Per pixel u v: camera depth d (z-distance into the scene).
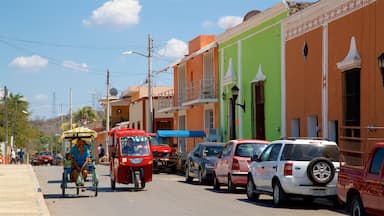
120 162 24.61
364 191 12.95
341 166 14.41
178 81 51.81
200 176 28.64
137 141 25.11
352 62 23.06
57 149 130.50
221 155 25.31
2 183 28.98
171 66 52.28
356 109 23.47
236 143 23.83
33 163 78.31
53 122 178.38
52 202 20.39
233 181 23.33
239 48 37.59
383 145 12.58
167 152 40.25
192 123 48.72
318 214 16.58
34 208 18.09
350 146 16.78
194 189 25.95
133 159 24.70
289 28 30.05
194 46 48.59
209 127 44.56
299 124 28.98
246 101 36.34
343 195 14.12
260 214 16.45
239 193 23.64
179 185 28.53
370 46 22.17
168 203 19.64
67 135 22.28
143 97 66.12
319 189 17.64
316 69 27.05
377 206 12.35
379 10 21.48
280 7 30.88
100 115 129.25
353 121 23.72
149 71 49.16
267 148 19.83
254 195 20.55
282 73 31.02
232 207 18.31
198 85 44.69
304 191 17.64
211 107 43.28
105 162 64.38
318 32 26.84
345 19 24.22
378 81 21.53
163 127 63.22
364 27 22.66
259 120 34.88
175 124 54.44
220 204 19.27
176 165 40.38
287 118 30.39
